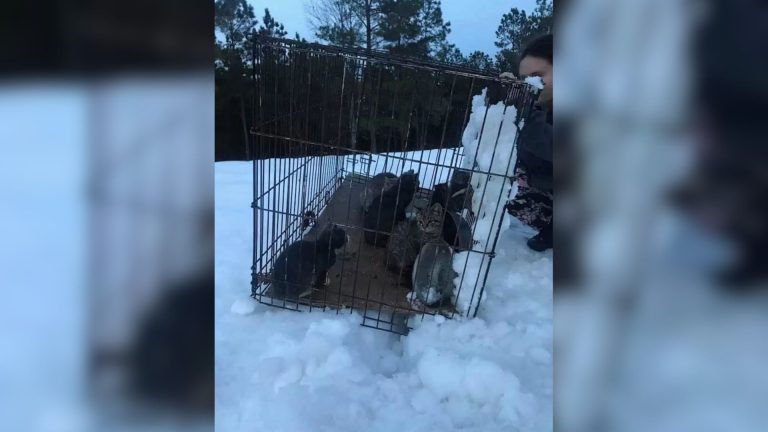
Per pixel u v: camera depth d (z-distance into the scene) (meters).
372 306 1.61
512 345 1.46
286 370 1.32
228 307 1.63
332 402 1.23
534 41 1.66
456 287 1.59
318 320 1.57
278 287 1.64
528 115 1.58
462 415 1.21
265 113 1.65
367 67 1.68
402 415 1.21
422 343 1.47
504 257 2.14
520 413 1.20
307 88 1.72
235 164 4.10
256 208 1.65
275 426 1.15
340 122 1.73
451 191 1.80
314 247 1.63
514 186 1.64
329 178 2.53
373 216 1.90
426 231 1.69
